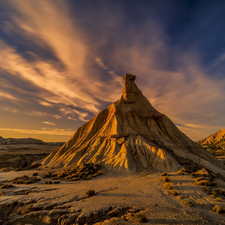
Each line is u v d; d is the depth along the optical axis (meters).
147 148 35.97
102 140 44.38
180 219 12.05
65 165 38.78
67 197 16.95
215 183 21.19
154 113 52.50
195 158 33.62
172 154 35.16
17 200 16.14
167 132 47.00
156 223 11.46
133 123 47.41
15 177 30.55
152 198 16.72
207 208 14.27
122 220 12.09
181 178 23.67
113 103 60.34
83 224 12.17
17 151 133.38
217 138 196.38
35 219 13.41
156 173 28.03
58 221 12.75
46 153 112.81
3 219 14.09
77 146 49.56
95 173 29.78
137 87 59.00
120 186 21.81
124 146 36.91
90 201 15.73
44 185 23.02
